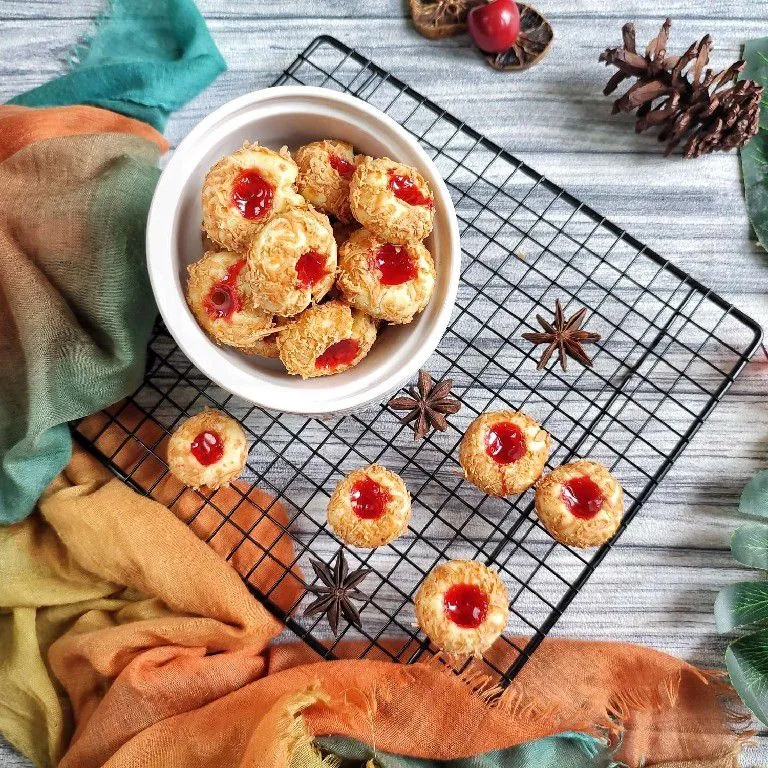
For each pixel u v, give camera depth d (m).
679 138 0.47
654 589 0.47
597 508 0.42
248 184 0.38
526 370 0.48
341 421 0.47
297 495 0.47
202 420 0.43
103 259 0.42
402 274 0.38
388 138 0.40
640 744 0.46
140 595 0.45
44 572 0.45
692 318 0.48
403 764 0.45
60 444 0.44
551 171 0.49
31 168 0.44
